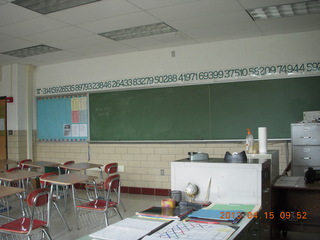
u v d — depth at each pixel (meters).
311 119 5.03
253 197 2.30
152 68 6.50
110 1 3.91
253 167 2.29
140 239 1.62
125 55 6.77
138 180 6.71
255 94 5.64
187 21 4.73
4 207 5.09
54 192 5.86
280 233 3.84
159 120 6.46
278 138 5.49
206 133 6.03
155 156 6.54
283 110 5.46
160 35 5.47
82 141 7.35
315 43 5.26
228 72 5.83
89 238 1.68
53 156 7.74
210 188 2.40
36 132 7.96
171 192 2.43
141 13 4.36
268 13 4.53
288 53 5.42
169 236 1.63
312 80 5.28
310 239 3.92
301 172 4.79
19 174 4.81
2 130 7.83
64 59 7.21
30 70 7.82
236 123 5.79
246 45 5.69
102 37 5.52
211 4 4.09
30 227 3.13
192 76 6.12
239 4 4.11
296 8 4.36
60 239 4.12
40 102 7.88
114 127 6.95
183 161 2.55
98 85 7.10
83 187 7.37
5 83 7.77
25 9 4.14
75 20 4.60
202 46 6.03
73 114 7.45
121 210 5.43
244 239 1.78
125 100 6.80
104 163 7.09
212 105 5.97
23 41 5.68
